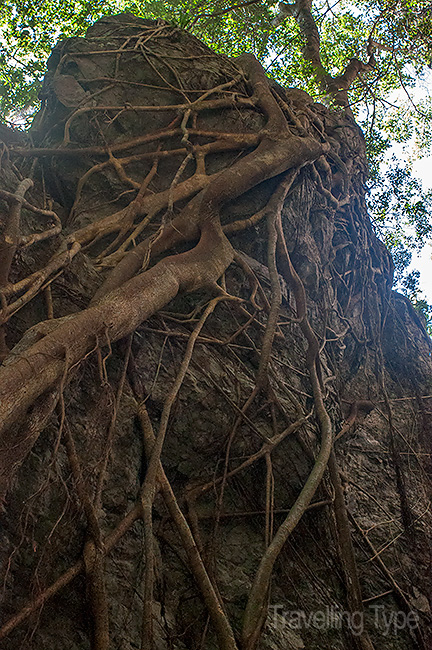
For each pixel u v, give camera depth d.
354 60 13.66
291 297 7.20
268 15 12.41
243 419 5.43
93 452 4.35
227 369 5.74
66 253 5.04
